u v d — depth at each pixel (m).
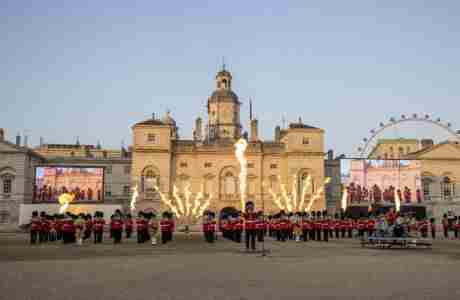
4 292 13.45
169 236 38.50
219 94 110.69
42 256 24.38
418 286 14.53
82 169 84.06
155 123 85.69
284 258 23.36
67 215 37.12
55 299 12.43
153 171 84.31
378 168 88.50
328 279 15.93
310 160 87.44
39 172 83.12
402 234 33.28
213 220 38.78
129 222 45.31
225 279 15.90
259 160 87.62
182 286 14.46
